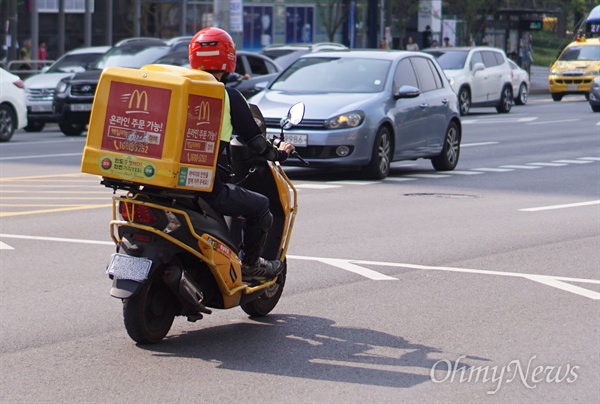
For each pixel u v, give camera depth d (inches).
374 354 324.5
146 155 311.3
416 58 864.9
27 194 684.7
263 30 2780.5
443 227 571.5
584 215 625.0
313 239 528.7
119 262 313.4
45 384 292.7
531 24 2586.1
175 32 2459.4
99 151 314.3
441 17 2918.3
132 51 1304.1
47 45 2300.7
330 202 664.4
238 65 1213.7
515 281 435.2
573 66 2138.3
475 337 345.4
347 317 372.5
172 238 314.5
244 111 327.3
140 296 321.7
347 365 312.7
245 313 378.3
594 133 1302.9
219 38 333.7
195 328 356.8
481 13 2593.5
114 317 370.0
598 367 313.1
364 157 770.8
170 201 316.8
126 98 313.0
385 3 2576.3
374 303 393.7
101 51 1449.3
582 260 483.5
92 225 563.8
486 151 1072.2
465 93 1688.0
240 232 351.3
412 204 661.3
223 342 338.0
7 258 473.4
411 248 507.5
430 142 854.5
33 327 355.9
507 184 785.6
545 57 4042.8
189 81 310.2
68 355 321.4
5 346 331.6
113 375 301.3
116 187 319.9
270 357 320.8
